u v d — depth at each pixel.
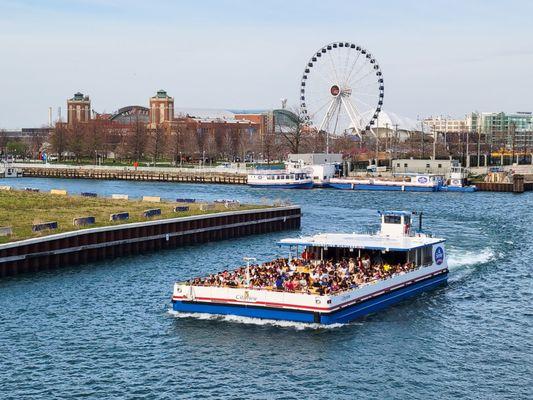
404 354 61.62
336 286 68.62
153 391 54.00
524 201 199.88
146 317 71.12
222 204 137.88
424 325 69.62
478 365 59.72
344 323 68.38
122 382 55.53
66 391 53.84
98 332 66.62
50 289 82.50
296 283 68.19
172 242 113.94
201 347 62.28
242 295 67.88
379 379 56.44
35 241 91.62
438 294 81.69
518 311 75.62
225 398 52.94
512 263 101.12
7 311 73.12
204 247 114.88
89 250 99.44
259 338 64.19
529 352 62.94
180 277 90.62
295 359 59.91
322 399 52.88
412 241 82.94
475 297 80.94
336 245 79.25
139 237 107.62
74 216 117.19
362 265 77.44
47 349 62.16
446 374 57.69
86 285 84.81
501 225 144.25
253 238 126.06
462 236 127.00
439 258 85.56
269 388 54.62
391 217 87.19
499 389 55.09
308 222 148.75
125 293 81.19
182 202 145.62
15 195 151.38
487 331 68.50
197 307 69.56
